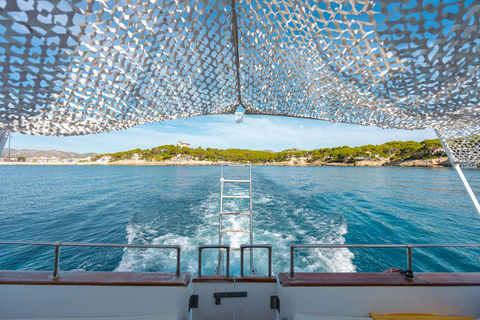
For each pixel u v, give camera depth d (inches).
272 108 110.3
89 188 1242.6
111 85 66.6
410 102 73.8
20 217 583.2
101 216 550.3
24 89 56.8
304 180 1380.4
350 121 104.2
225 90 95.1
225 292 82.1
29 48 47.6
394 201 724.0
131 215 528.7
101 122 83.2
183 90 84.0
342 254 255.9
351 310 77.3
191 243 291.9
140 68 65.4
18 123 71.2
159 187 1115.3
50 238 402.6
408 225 442.9
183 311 76.6
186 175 1939.0
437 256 274.7
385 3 43.4
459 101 66.9
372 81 66.9
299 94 94.3
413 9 43.0
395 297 77.7
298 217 443.2
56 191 1139.3
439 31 45.9
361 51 57.0
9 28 42.9
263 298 82.7
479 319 76.9
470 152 113.9
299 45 70.6
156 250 268.7
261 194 732.7
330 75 76.0
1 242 69.3
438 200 749.9
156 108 88.2
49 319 73.9
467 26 44.2
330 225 399.9
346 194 852.0
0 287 74.5
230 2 58.2
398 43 50.6
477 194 871.7
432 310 77.4
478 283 78.4
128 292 75.8
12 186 1380.4
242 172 2150.6
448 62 52.6
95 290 75.6
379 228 414.6
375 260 251.6
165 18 54.2
